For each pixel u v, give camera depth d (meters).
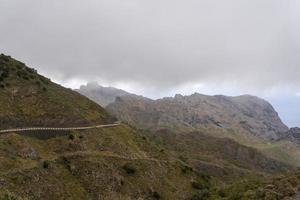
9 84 150.25
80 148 134.88
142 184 136.38
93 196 119.25
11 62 168.75
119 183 129.50
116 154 143.25
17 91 148.38
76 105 161.50
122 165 138.25
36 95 151.38
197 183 157.88
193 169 174.12
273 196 93.44
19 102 143.38
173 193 143.12
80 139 138.88
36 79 165.75
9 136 119.81
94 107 171.75
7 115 132.62
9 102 140.62
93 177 124.81
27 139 124.69
